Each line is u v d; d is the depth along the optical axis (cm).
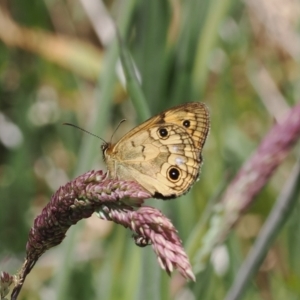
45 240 49
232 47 72
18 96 76
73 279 63
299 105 56
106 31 66
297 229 64
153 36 59
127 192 48
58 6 76
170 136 53
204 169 65
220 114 67
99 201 48
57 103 75
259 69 71
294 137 56
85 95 74
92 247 65
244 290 56
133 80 55
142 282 56
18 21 76
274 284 64
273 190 66
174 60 59
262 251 56
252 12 70
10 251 66
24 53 78
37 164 74
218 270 61
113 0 78
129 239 60
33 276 64
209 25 59
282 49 72
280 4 65
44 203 74
